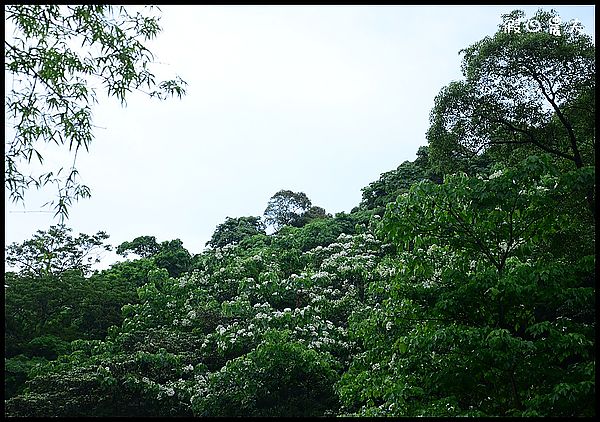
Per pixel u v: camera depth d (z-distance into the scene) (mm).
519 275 8008
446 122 14391
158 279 23844
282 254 23328
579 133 13555
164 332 19797
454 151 14484
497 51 13508
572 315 10148
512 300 8227
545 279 7742
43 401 16688
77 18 6574
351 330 14578
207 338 19062
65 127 6328
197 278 22859
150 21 6914
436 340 7852
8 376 20031
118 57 6750
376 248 21625
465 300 8344
